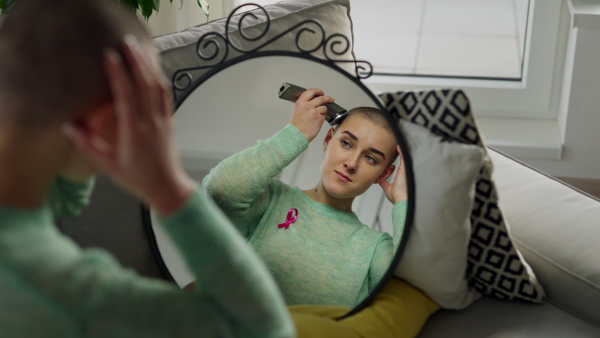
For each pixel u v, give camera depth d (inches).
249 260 25.4
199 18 87.9
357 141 53.0
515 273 55.0
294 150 54.2
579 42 84.7
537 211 59.5
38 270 23.4
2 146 23.8
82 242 55.7
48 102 23.3
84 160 25.2
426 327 55.2
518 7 112.3
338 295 53.3
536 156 91.4
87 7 23.5
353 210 53.5
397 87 99.1
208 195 55.6
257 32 58.5
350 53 62.0
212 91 55.0
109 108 23.9
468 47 108.9
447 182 50.3
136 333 24.4
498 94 96.2
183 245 24.5
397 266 53.3
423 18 117.7
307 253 53.9
